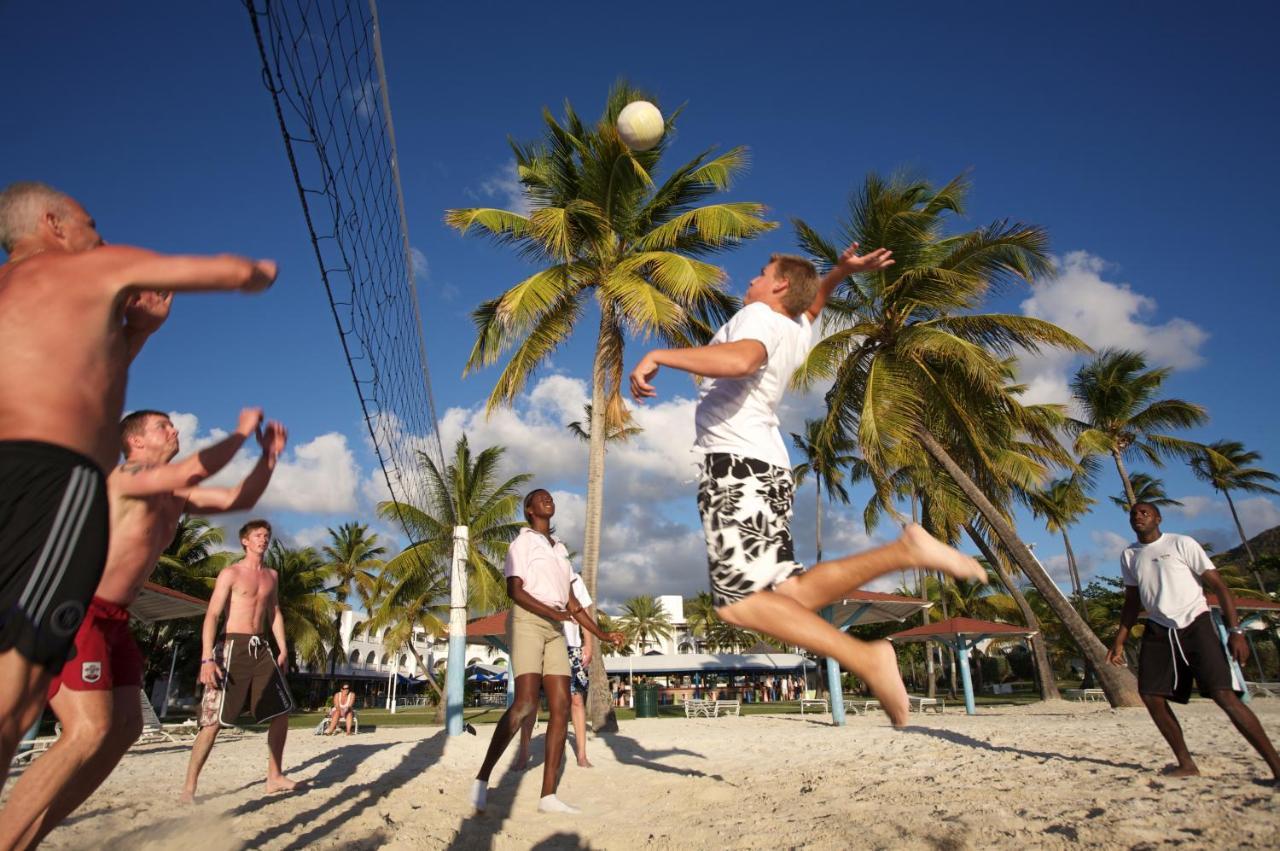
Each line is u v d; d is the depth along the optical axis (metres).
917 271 15.47
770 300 2.46
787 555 2.11
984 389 15.78
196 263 1.73
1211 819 3.30
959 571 1.83
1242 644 4.35
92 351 1.68
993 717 14.05
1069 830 3.20
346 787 5.04
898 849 2.99
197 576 30.55
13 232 1.90
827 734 9.66
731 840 3.39
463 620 9.97
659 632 70.12
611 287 13.63
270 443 2.52
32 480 1.55
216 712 4.55
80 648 2.30
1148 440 28.42
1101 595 41.72
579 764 6.38
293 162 3.67
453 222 14.38
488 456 25.23
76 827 3.56
